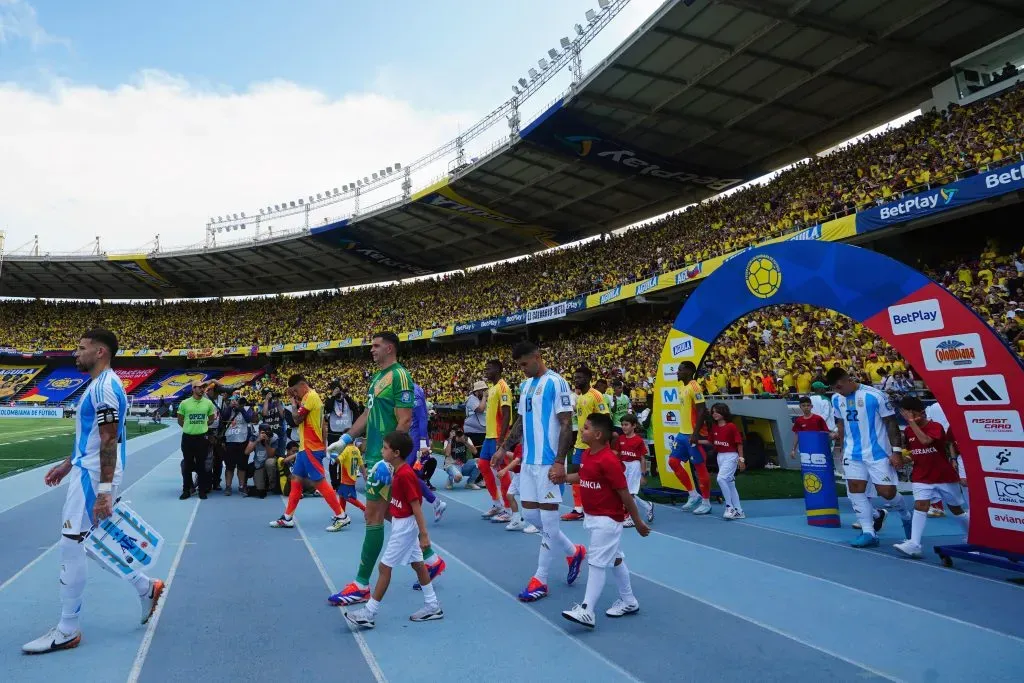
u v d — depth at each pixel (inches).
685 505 348.5
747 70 729.0
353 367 1653.5
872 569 218.1
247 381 1827.0
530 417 201.2
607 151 943.7
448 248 1504.7
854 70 726.5
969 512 222.8
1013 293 580.1
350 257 1625.2
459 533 291.3
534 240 1411.2
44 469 542.0
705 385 720.3
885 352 577.9
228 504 382.9
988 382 217.8
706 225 1024.9
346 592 177.9
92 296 2032.5
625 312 1193.4
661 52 702.5
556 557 242.8
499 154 967.0
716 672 132.9
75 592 147.9
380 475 171.6
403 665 137.5
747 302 333.4
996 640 150.4
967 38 669.9
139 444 900.0
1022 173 501.7
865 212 625.0
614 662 138.6
